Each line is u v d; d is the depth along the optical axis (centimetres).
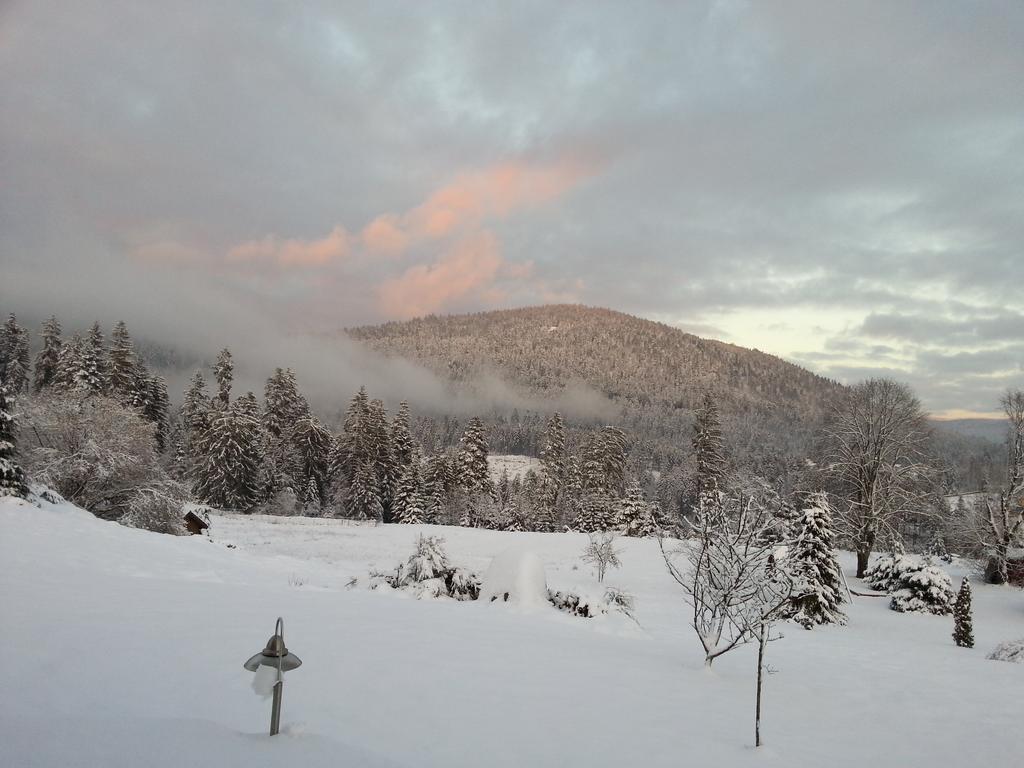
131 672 639
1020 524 3722
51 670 617
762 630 689
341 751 444
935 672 1358
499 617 1429
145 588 1213
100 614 903
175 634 821
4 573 1173
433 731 565
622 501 6331
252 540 3834
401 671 754
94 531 1919
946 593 2875
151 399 6869
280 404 7656
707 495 1162
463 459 7306
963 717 909
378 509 6366
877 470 3762
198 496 5750
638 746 601
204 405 7050
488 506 6888
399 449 7712
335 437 7938
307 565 2484
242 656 736
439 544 1883
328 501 7356
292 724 485
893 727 825
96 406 3556
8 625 773
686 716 738
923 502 3797
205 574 1695
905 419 3734
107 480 3403
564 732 610
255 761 396
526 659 920
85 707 526
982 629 2550
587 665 943
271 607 1137
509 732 589
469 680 752
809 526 2541
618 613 1702
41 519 1875
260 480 6300
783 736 716
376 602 1412
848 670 1324
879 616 2783
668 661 1130
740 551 1077
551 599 1719
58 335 6738
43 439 3375
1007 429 3906
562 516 7600
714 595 1090
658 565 3772
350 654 809
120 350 6256
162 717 476
